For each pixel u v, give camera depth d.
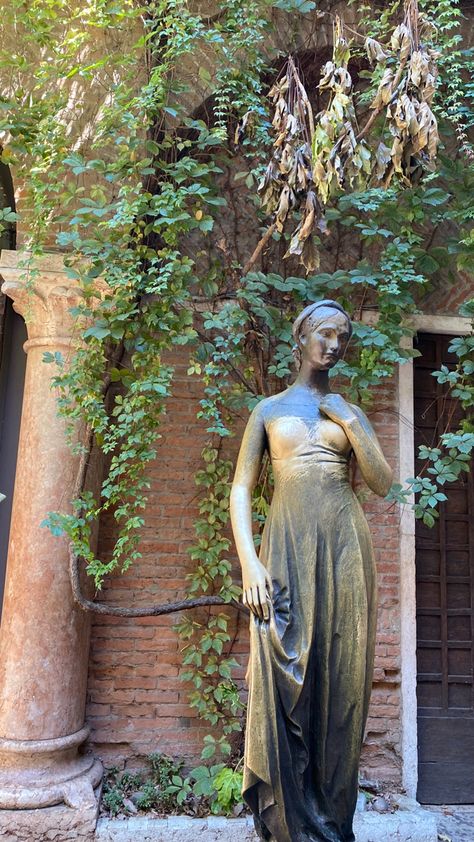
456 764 4.36
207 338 4.21
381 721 4.27
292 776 2.02
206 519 4.25
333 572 2.08
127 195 3.68
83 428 3.83
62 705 3.60
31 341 3.92
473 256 3.83
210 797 3.75
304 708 2.04
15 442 4.47
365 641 2.08
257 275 3.93
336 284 3.98
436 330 4.77
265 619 2.04
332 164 2.49
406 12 2.56
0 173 4.56
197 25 3.57
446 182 4.45
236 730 3.99
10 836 3.33
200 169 3.63
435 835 3.65
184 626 4.04
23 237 3.91
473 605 4.61
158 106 3.53
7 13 3.74
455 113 4.08
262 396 3.93
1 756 3.52
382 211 4.04
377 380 3.87
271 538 2.15
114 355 4.02
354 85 4.62
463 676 4.50
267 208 2.87
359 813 3.75
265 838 2.08
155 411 3.65
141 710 4.09
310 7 3.92
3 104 3.61
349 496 2.17
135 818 3.58
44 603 3.62
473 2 4.45
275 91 2.82
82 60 3.78
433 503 3.60
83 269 3.64
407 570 4.41
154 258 3.61
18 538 3.73
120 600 4.16
